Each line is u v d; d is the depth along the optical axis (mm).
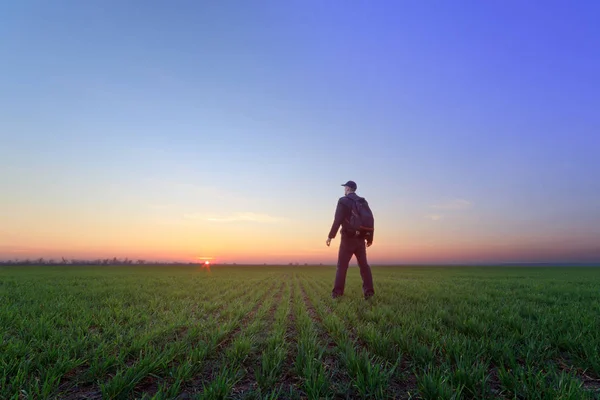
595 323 3564
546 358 2547
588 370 2287
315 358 2572
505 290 8539
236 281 12734
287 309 5383
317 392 1846
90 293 6891
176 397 1852
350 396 1919
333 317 4160
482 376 2062
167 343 2840
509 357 2430
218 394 1818
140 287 8711
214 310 5309
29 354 2451
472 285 10414
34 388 1903
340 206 6566
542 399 1763
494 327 3395
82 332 3174
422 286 9820
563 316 4141
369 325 3539
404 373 2262
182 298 6723
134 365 2172
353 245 6543
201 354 2496
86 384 2059
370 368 2090
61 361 2275
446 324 3867
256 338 3287
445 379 1907
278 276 18703
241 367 2379
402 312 4586
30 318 3859
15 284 9125
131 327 3537
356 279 14656
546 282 12508
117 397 1836
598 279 15289
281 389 2016
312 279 15305
